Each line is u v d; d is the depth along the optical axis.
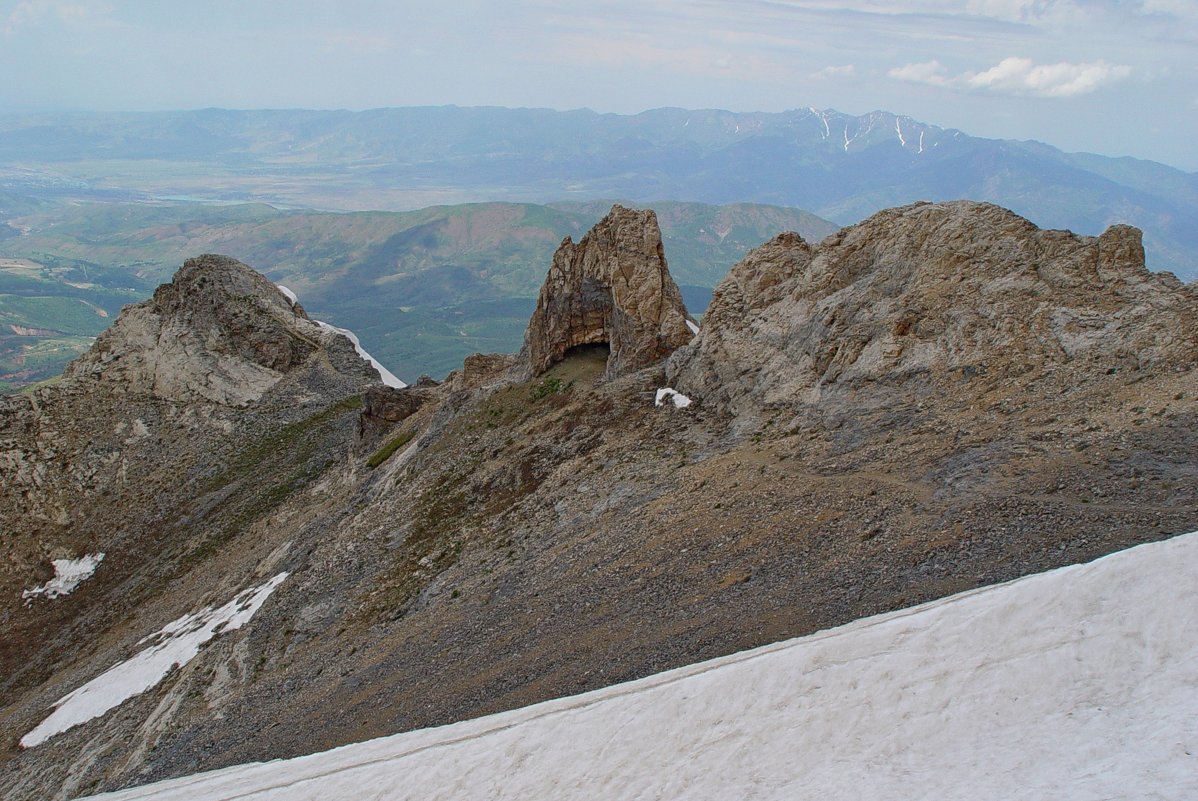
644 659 31.73
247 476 99.75
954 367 43.53
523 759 24.27
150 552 94.81
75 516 100.12
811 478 40.69
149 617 80.62
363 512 71.12
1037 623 19.50
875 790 17.62
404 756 28.23
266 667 53.81
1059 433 34.94
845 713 20.17
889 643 21.42
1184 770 14.38
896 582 29.34
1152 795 14.12
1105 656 17.98
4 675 85.06
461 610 46.22
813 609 30.02
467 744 26.78
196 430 108.94
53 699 70.62
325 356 121.00
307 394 113.44
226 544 88.75
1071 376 38.69
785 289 59.56
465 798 23.81
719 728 21.78
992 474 33.94
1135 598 18.55
